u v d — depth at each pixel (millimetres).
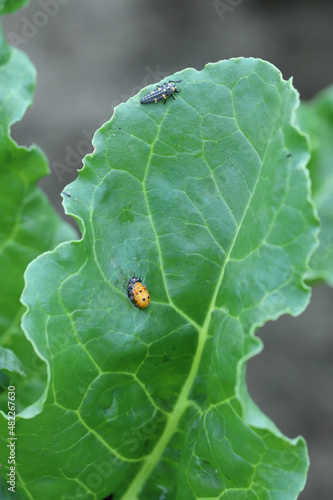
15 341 303
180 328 256
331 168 382
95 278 246
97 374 248
